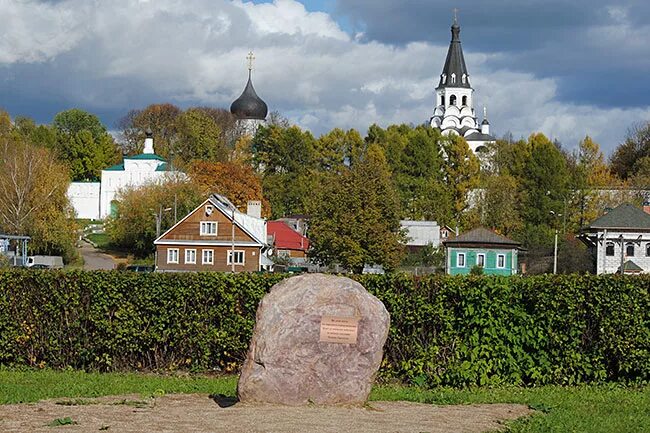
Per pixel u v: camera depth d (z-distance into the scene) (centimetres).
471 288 1984
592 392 1839
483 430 1291
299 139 13325
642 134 13975
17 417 1341
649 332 1950
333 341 1443
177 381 1939
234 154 14800
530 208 10712
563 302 1962
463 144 12244
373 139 13550
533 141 12738
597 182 11256
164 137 15662
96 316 2181
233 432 1202
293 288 1471
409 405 1555
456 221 11638
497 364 1975
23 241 7325
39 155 8338
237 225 7938
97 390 1741
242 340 2133
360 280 2050
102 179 14125
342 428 1245
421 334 2028
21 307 2211
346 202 7806
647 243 7894
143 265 8512
